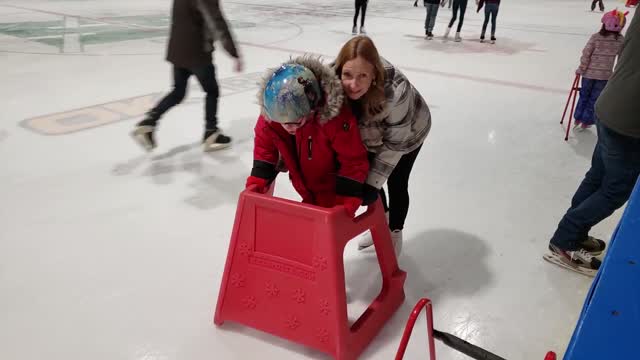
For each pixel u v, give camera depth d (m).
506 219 2.58
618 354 0.96
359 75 1.34
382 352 1.63
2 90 4.68
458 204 2.74
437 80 5.76
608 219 2.57
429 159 3.39
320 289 1.48
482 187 2.97
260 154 1.61
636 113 1.67
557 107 4.77
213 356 1.59
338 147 1.45
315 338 1.53
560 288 2.01
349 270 2.11
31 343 1.62
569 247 2.10
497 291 1.98
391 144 1.58
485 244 2.34
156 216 2.49
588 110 3.88
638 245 0.91
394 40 8.80
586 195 2.11
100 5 12.80
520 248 2.31
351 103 1.49
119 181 2.88
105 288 1.91
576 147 3.68
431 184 3.00
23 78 5.17
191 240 2.28
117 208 2.56
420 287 1.99
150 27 9.18
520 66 6.77
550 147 3.67
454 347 1.17
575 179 3.12
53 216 2.45
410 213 2.63
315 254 1.47
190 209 2.58
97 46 7.12
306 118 1.35
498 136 3.89
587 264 2.09
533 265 2.17
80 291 1.89
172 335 1.68
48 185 2.78
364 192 1.61
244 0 15.58
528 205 2.75
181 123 3.93
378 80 1.39
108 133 3.64
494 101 4.93
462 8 8.58
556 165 3.34
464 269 2.13
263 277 1.58
